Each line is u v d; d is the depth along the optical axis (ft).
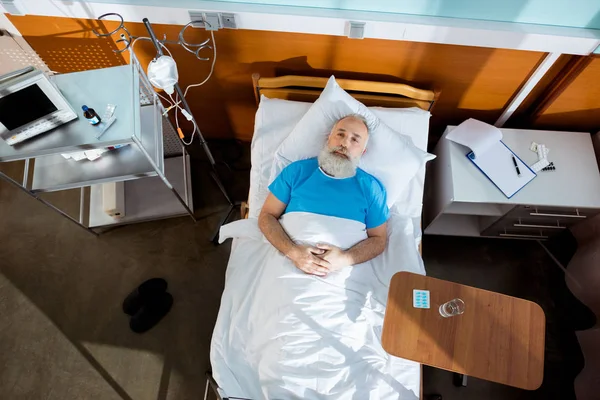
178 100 6.77
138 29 5.42
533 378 3.92
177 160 7.54
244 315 4.92
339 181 5.16
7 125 4.57
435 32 4.95
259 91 6.04
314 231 4.96
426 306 4.15
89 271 6.73
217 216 7.18
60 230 7.00
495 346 4.01
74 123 4.92
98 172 5.63
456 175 5.75
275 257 5.02
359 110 5.28
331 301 4.73
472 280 6.69
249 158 7.73
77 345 6.20
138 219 6.98
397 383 4.61
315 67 5.89
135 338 6.27
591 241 6.33
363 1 4.87
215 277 6.70
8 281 6.60
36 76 4.33
